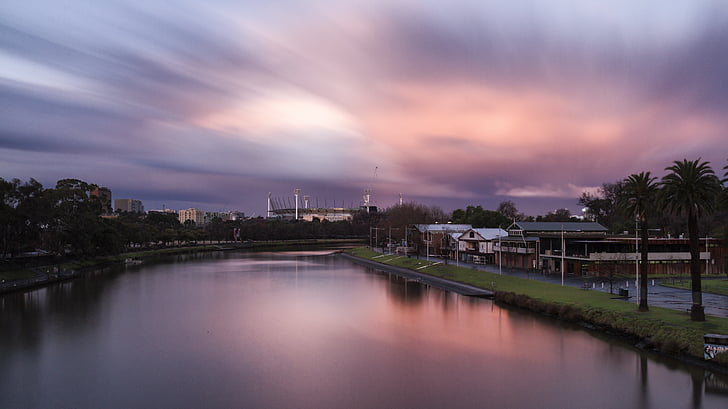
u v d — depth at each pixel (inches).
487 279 4084.6
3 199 4232.3
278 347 2241.6
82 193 5915.4
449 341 2321.6
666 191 2162.9
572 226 5123.0
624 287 3255.4
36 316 2942.9
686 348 1913.1
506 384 1742.1
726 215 5147.6
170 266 6368.1
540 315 2864.2
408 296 3727.9
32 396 1649.9
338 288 4215.1
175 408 1546.5
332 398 1622.8
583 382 1743.4
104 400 1614.2
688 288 3233.3
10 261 4739.2
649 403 1555.1
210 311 3110.2
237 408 1544.0
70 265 5634.8
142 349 2209.6
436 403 1579.7
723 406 1521.9
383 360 2036.2
